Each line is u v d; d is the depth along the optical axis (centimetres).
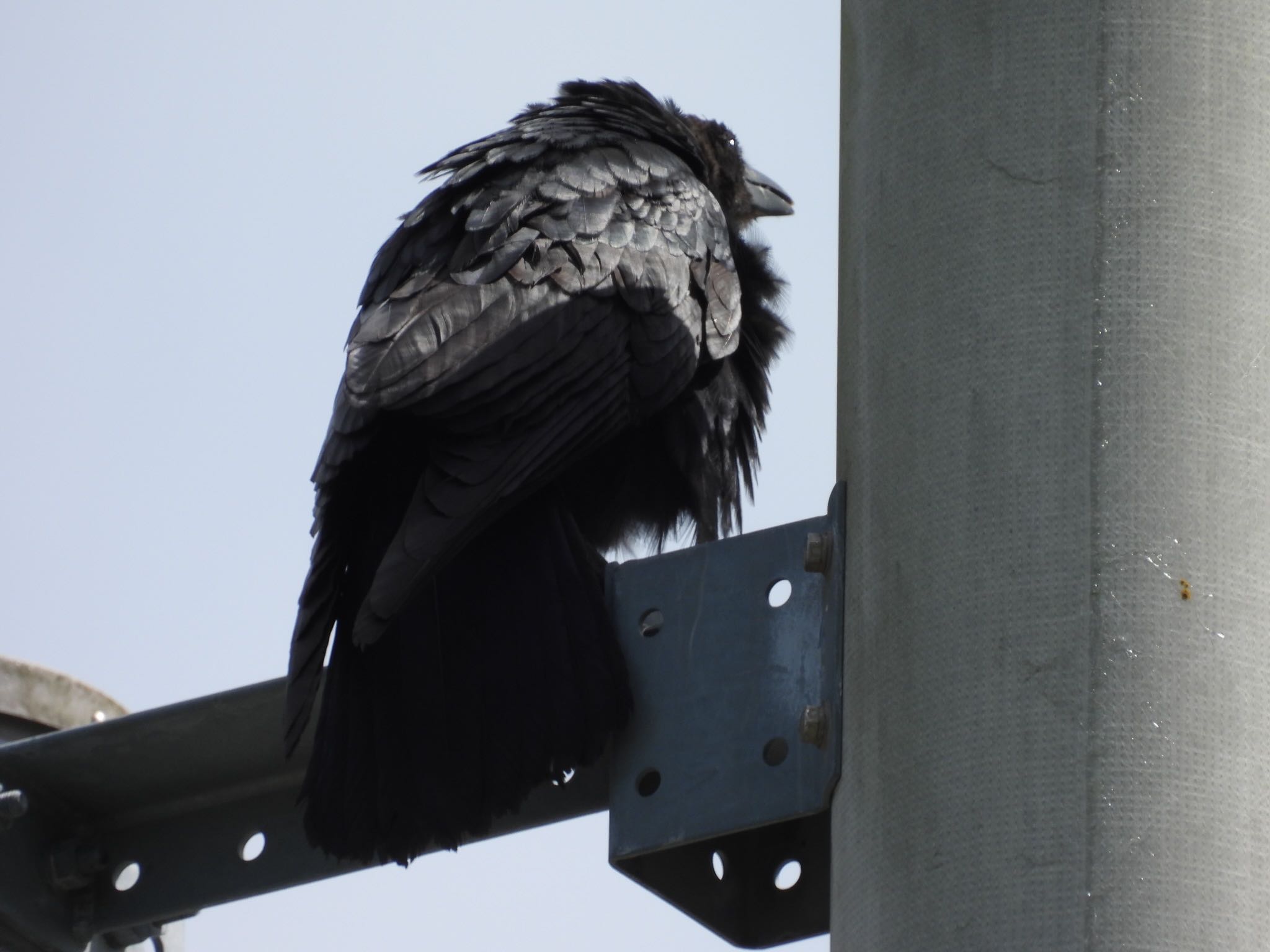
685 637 804
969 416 661
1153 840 591
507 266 1097
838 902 668
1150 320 648
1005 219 676
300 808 924
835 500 739
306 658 887
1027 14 693
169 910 927
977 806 615
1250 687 611
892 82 730
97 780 920
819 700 738
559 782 877
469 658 909
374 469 1023
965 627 639
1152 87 671
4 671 1062
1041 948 589
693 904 818
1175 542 624
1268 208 663
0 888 906
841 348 751
